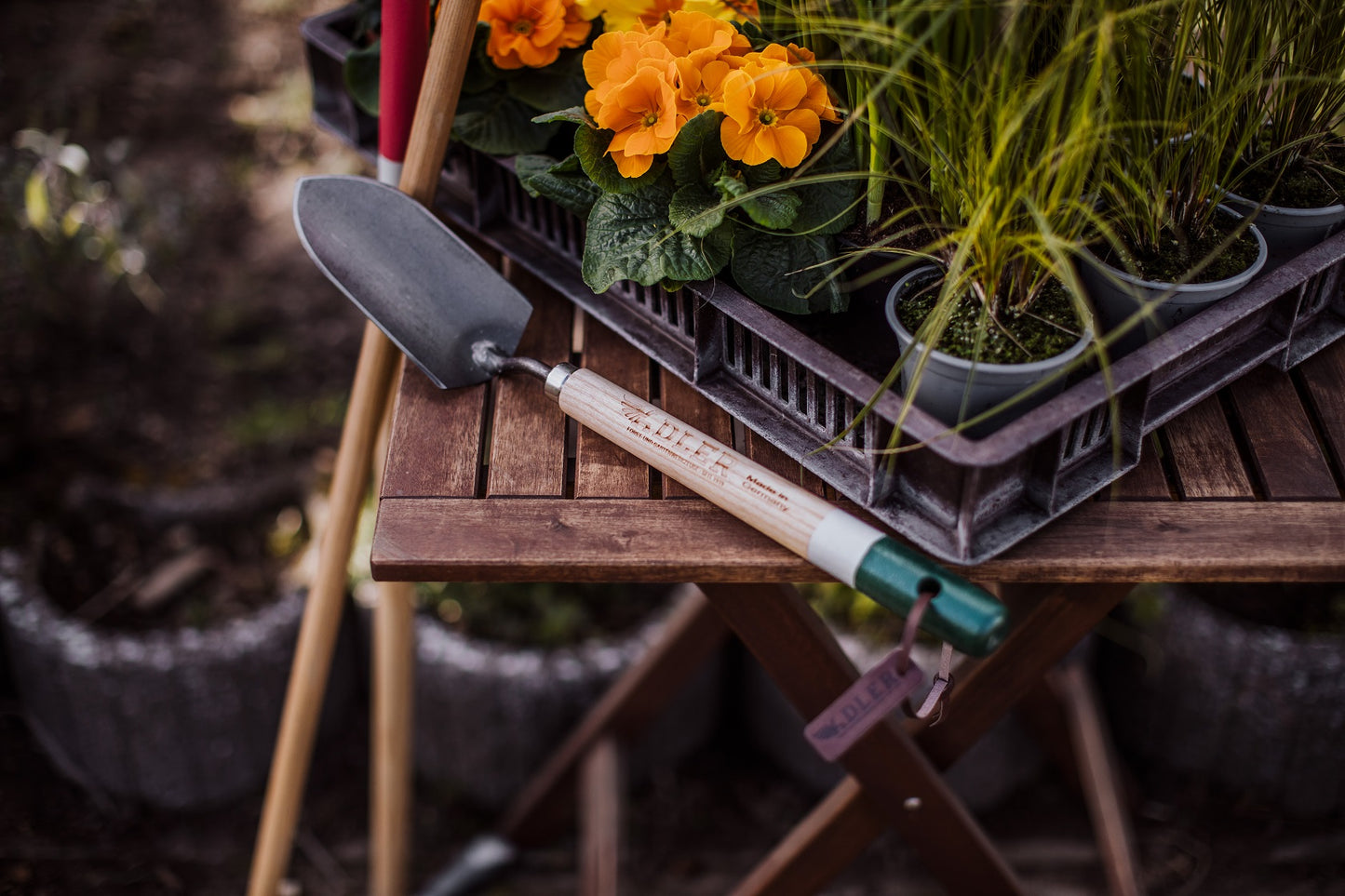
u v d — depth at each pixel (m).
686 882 1.80
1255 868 1.78
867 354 0.86
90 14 3.29
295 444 2.17
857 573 0.73
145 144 2.87
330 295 2.57
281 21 3.38
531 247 1.08
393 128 1.02
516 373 0.98
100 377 2.29
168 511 1.94
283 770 1.25
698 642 1.60
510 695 1.73
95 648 1.66
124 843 1.78
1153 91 0.86
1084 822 1.88
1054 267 0.73
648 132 0.85
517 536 0.83
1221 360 0.90
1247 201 0.92
